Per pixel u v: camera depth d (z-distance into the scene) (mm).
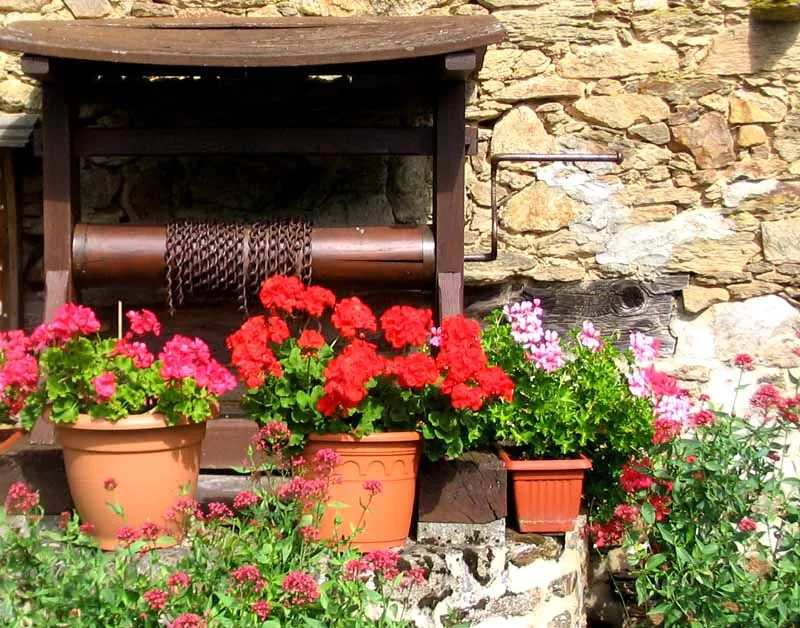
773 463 3424
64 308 2846
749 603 2975
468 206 4223
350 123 4180
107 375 2805
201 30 3744
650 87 4164
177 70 3643
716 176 4160
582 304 4238
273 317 2979
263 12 4184
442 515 3182
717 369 4195
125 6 4168
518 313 3404
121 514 2566
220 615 2312
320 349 3072
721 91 4145
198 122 4160
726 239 4176
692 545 3096
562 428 3301
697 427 3213
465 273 4191
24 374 2871
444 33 3373
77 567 2342
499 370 2982
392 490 3033
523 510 3285
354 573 2447
